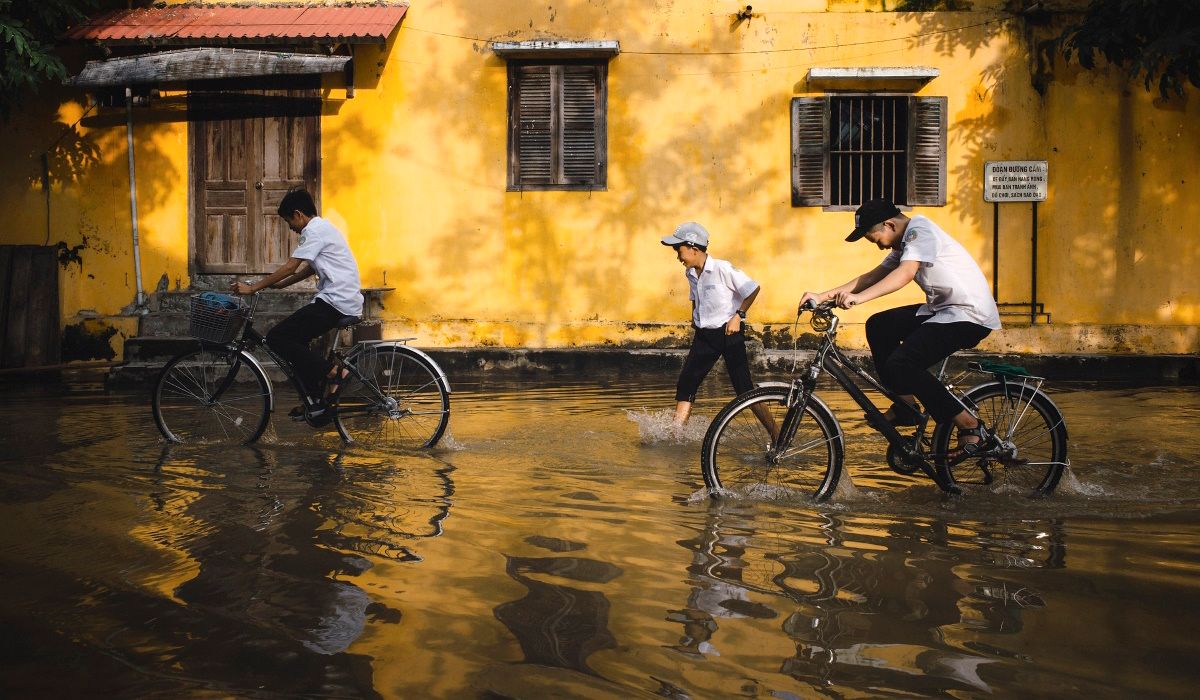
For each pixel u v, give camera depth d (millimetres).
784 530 4691
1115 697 2881
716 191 12453
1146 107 12219
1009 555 4285
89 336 12547
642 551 4340
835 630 3404
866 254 12383
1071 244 12320
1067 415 8383
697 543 4469
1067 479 5684
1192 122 12227
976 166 12352
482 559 4223
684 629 3412
